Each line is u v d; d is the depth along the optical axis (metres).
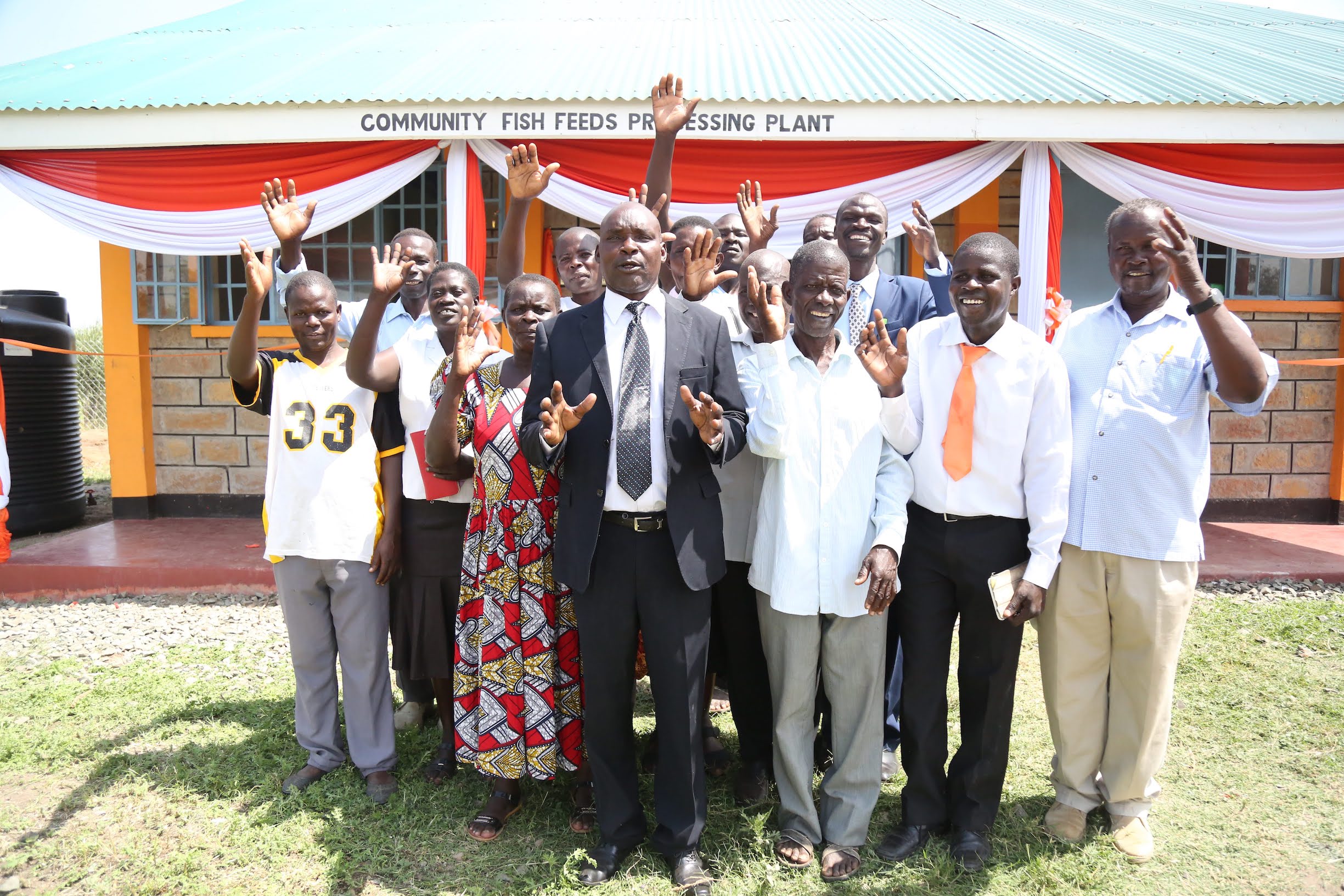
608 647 3.02
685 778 3.04
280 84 6.43
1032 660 5.07
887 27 8.34
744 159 6.30
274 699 4.57
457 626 3.44
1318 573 6.35
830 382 3.11
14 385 7.75
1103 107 5.94
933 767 3.23
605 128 5.97
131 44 8.38
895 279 4.13
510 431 3.27
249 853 3.25
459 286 3.67
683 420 2.96
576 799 3.46
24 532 7.84
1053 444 3.02
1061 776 3.37
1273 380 3.02
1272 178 6.20
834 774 3.19
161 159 6.43
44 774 3.84
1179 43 7.81
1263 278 8.10
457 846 3.31
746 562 3.48
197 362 8.17
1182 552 3.10
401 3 10.20
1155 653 3.15
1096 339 3.25
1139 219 3.04
